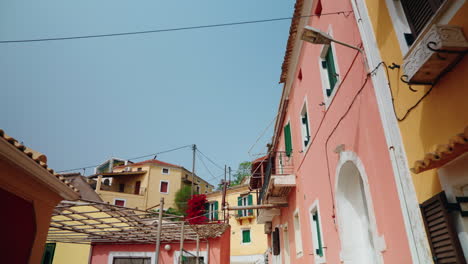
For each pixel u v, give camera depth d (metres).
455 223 2.54
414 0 3.43
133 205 34.47
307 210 7.91
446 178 2.67
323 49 6.68
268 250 15.79
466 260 2.40
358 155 4.66
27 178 4.65
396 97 3.53
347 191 5.54
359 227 5.33
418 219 3.05
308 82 8.03
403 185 3.32
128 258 12.25
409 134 3.25
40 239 5.07
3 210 4.36
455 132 2.59
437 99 2.83
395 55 3.59
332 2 6.08
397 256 3.48
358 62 4.70
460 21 2.53
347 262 5.08
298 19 8.45
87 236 11.26
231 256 25.48
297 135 9.34
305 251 7.89
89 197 19.75
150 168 37.41
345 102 5.26
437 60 2.55
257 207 11.00
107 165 44.25
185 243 12.09
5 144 3.90
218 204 28.14
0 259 4.29
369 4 4.29
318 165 6.94
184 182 39.66
